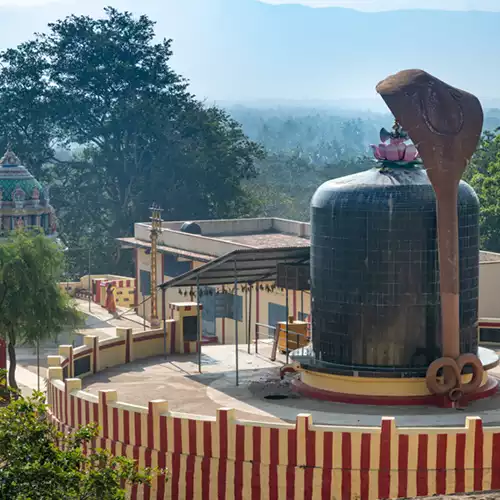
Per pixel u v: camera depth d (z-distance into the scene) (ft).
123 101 393.29
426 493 95.61
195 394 119.96
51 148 411.75
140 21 405.59
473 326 116.26
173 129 398.42
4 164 252.83
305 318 189.16
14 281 155.43
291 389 119.75
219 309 214.28
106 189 402.93
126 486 104.63
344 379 114.21
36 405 77.82
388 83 112.47
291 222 253.03
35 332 156.35
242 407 113.19
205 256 225.76
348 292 113.60
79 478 75.15
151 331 143.84
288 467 98.22
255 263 131.95
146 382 127.03
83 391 118.73
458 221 113.39
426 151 109.70
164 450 103.45
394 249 111.34
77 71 395.55
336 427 96.78
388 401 111.86
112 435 107.04
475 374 112.16
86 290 274.98
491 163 326.44
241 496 99.71
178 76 410.11
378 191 112.37
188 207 391.65
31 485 73.46
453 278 110.11
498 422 105.60
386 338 112.27
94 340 134.31
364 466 96.32
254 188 559.38
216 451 101.04
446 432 95.55
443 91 111.14
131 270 389.39
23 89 395.55
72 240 392.88
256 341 146.00
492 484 95.61
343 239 113.39
